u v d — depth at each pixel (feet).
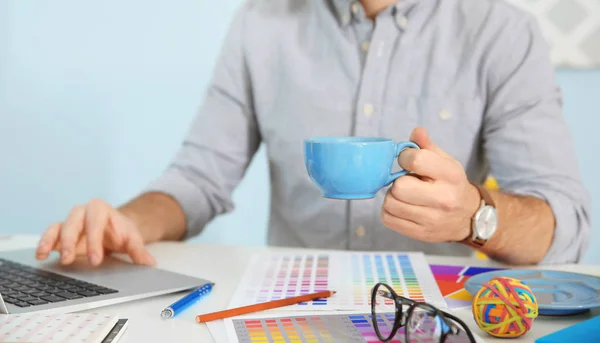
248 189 8.16
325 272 3.10
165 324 2.44
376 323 2.25
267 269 3.18
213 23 7.96
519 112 4.22
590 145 7.57
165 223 4.11
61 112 8.32
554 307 2.42
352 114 4.59
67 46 8.20
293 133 4.68
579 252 3.69
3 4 8.17
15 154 8.45
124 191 8.39
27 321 2.29
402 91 4.52
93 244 3.20
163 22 8.05
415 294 2.74
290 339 2.22
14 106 8.37
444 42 4.46
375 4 4.48
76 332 2.16
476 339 2.23
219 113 4.86
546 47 4.35
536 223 3.43
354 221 4.50
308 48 4.69
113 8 8.09
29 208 8.52
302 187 4.68
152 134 8.25
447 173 2.75
